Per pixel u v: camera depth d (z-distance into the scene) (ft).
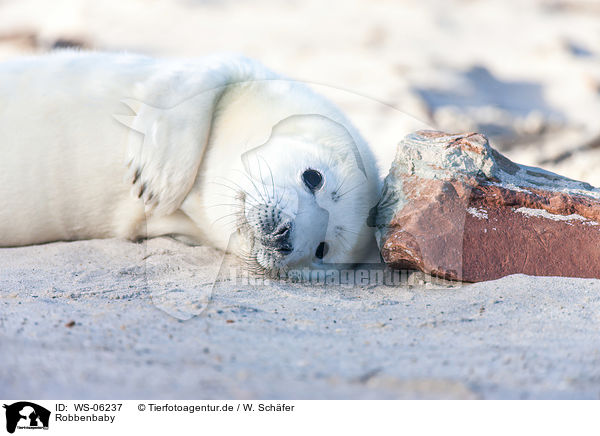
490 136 70.28
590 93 86.48
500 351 21.61
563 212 35.12
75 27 99.45
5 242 37.93
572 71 93.25
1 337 21.21
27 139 36.09
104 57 38.58
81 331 22.35
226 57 38.27
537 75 93.61
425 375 19.21
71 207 37.11
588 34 107.65
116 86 36.45
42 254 35.76
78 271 32.42
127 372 18.81
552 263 32.89
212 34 103.40
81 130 35.96
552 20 112.88
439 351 21.50
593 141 67.87
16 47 92.48
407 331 24.11
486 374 19.52
